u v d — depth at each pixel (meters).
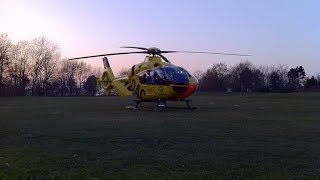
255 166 9.48
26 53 104.12
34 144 13.04
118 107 34.72
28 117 24.27
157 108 30.38
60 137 14.67
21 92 98.50
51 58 107.31
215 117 23.31
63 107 35.50
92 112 28.52
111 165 9.62
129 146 12.57
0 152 11.48
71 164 9.73
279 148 12.05
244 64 115.75
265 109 30.77
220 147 12.27
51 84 107.62
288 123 19.53
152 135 15.12
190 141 13.58
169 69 30.03
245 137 14.51
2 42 99.31
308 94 62.56
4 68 100.06
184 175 8.57
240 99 50.50
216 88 113.38
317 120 21.16
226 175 8.58
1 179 8.24
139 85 32.19
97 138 14.37
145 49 31.31
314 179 8.22
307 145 12.62
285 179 8.21
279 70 118.88
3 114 27.00
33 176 8.50
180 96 30.11
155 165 9.63
